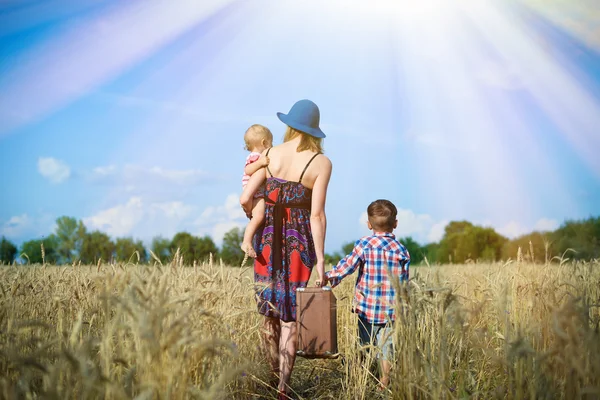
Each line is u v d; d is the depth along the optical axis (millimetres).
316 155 4246
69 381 2486
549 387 2859
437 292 3662
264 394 4207
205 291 3375
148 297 2559
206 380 2969
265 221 4230
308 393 4457
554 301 3418
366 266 4648
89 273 4668
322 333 4000
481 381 3795
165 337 2439
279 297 4059
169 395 2332
